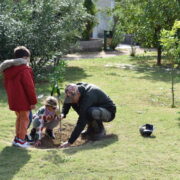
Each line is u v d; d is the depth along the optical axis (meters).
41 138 6.41
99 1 25.47
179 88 10.30
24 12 10.81
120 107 8.18
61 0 12.30
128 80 11.43
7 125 6.93
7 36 10.26
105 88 10.17
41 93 9.41
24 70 5.83
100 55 18.69
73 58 17.09
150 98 9.12
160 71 13.43
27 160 5.45
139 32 14.80
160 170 5.15
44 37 10.57
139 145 5.98
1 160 5.44
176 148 5.86
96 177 4.95
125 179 4.91
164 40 8.40
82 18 13.20
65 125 7.05
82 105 6.08
